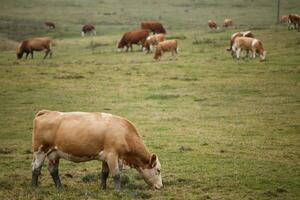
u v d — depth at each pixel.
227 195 12.80
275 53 42.75
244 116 25.22
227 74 36.12
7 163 16.92
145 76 36.81
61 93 31.80
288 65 37.94
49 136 12.52
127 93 31.55
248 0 108.50
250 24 76.19
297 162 16.75
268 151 18.50
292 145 19.53
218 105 27.91
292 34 52.56
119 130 12.41
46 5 104.94
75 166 16.64
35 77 37.22
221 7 101.25
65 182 14.12
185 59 42.66
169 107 27.75
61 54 52.53
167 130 22.61
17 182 13.84
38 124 12.64
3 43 63.97
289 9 93.75
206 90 31.77
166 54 46.88
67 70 40.06
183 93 31.20
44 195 12.13
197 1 110.81
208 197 12.48
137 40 50.16
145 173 12.95
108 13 95.50
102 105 28.45
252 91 31.02
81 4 107.62
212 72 37.03
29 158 17.81
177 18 88.81
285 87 31.69
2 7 100.50
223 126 23.22
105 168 13.05
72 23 84.88
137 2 111.31
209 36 56.47
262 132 21.88
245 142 20.05
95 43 58.69
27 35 72.62
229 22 73.31
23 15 92.00
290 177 14.73
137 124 23.95
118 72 38.62
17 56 50.28
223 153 18.20
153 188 13.06
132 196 12.18
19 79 36.50
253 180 14.36
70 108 27.81
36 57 51.47
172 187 13.43
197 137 21.09
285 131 22.03
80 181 14.29
